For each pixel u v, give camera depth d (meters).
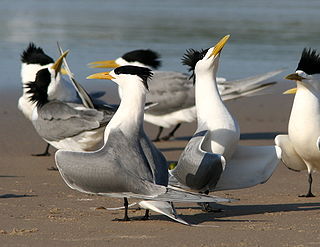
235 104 21.02
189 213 10.10
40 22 37.97
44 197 11.03
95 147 14.33
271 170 10.46
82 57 27.06
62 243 8.04
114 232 8.62
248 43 31.64
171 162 14.94
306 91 11.55
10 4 48.28
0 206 10.19
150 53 18.20
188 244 8.04
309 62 11.58
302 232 8.66
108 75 9.44
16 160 14.64
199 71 10.40
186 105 17.56
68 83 15.15
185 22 39.00
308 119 11.46
